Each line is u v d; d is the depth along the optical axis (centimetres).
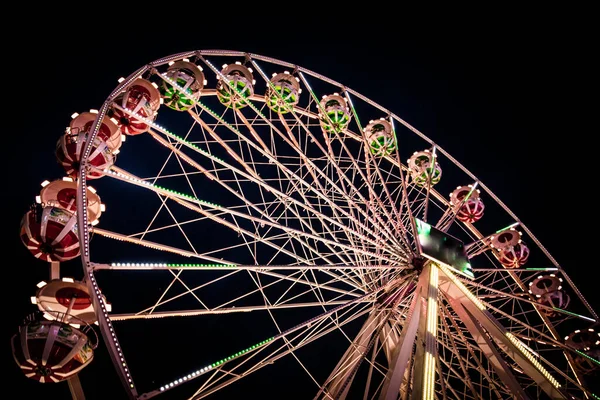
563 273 2169
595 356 2031
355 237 1941
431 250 1719
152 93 1744
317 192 1742
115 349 1167
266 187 1680
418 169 2294
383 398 1318
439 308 1742
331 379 1675
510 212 2248
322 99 2178
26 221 1442
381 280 1852
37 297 1360
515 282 2267
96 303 1212
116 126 1636
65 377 1318
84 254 1262
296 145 1831
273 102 2059
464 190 2353
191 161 1694
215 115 1745
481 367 1673
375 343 1736
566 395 1543
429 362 1356
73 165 1532
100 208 1533
